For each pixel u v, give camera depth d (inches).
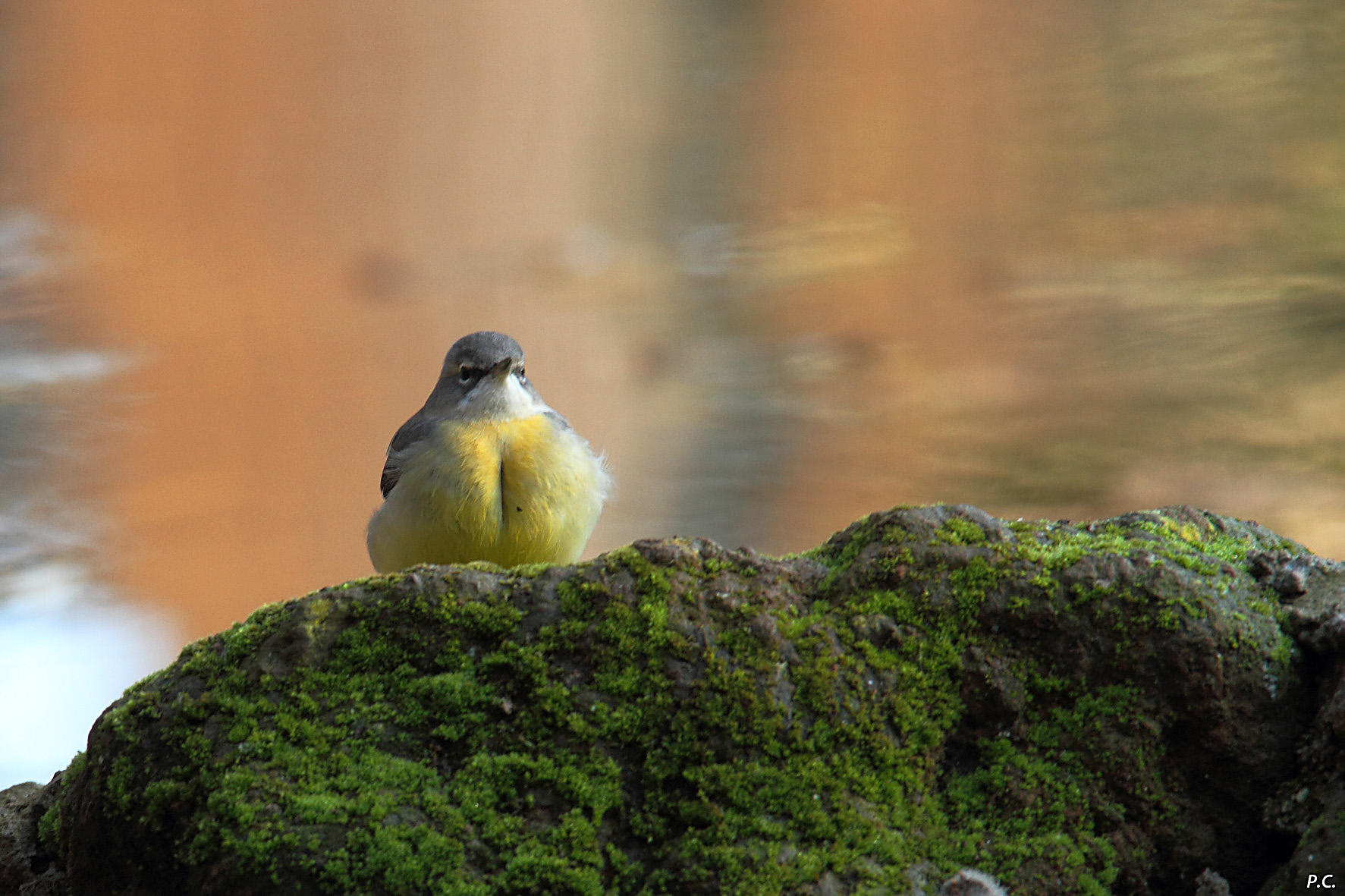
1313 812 184.4
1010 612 194.7
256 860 178.5
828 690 189.0
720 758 185.6
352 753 186.4
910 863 183.8
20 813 214.2
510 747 187.2
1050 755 193.2
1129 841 190.7
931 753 191.3
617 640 190.5
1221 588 194.9
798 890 178.4
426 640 191.9
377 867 178.2
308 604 194.7
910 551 199.6
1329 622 188.9
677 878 179.9
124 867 189.9
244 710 188.5
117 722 192.4
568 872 180.1
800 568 201.6
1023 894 185.9
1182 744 191.5
